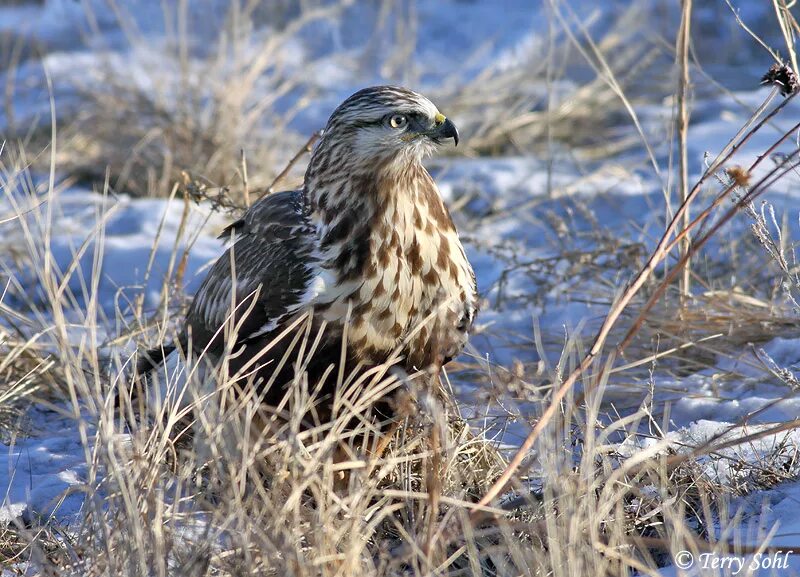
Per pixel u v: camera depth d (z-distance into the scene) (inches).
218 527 296.0
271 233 362.6
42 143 745.6
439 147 349.1
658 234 572.1
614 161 717.3
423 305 350.0
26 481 378.0
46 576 293.0
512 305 519.2
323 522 287.9
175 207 646.5
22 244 583.5
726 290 481.1
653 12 1007.0
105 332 483.5
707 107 806.5
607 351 451.2
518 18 1032.2
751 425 366.0
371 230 343.0
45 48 988.6
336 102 846.5
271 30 896.3
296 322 338.0
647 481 330.3
